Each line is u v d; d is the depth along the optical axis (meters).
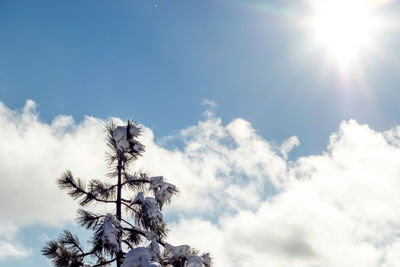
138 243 12.72
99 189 12.66
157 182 12.80
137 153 13.09
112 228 10.60
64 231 11.14
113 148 13.04
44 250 10.82
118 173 12.97
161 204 12.64
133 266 9.85
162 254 11.64
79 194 12.46
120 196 12.60
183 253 11.58
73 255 10.89
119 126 12.81
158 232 12.38
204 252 12.04
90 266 11.21
